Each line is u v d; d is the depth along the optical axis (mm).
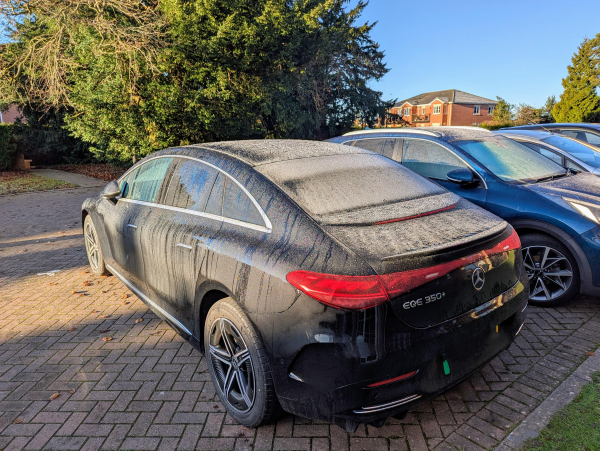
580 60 43656
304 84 20500
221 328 2613
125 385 3074
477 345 2346
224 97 12547
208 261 2670
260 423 2453
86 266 5930
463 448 2336
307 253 2193
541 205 3988
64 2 10000
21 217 9852
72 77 12062
